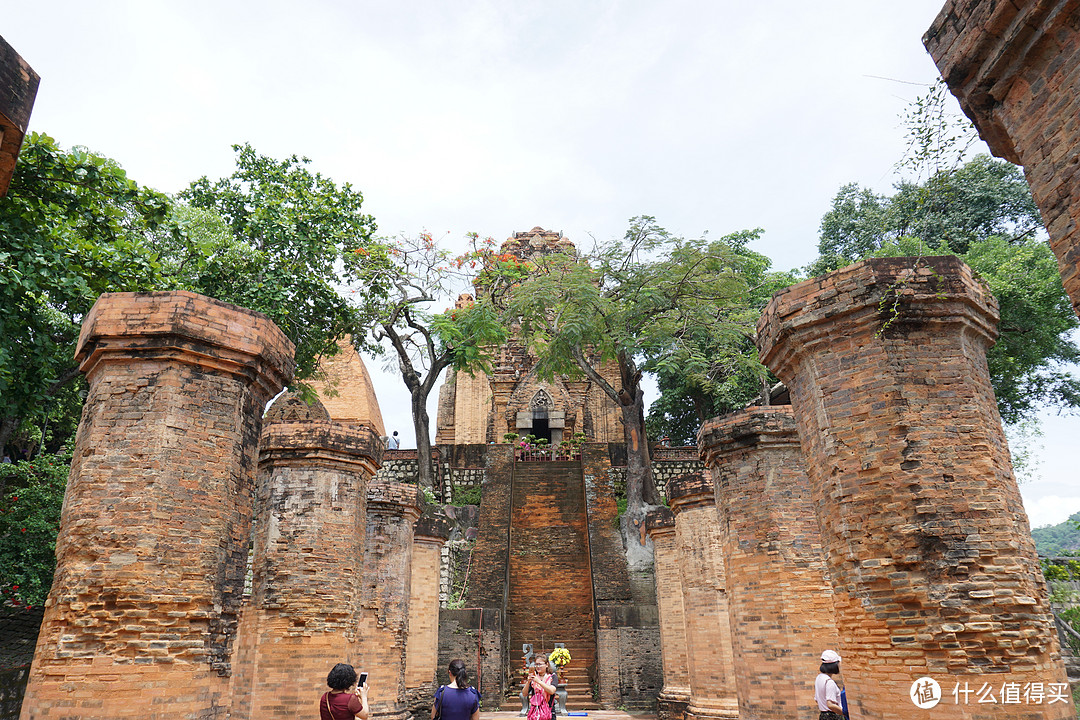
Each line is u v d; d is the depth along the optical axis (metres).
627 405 25.47
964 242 21.02
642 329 23.44
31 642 14.01
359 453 9.91
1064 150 4.02
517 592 22.52
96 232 10.85
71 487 6.38
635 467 24.84
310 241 18.02
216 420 6.65
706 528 13.88
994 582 5.40
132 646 5.80
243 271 16.22
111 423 6.33
